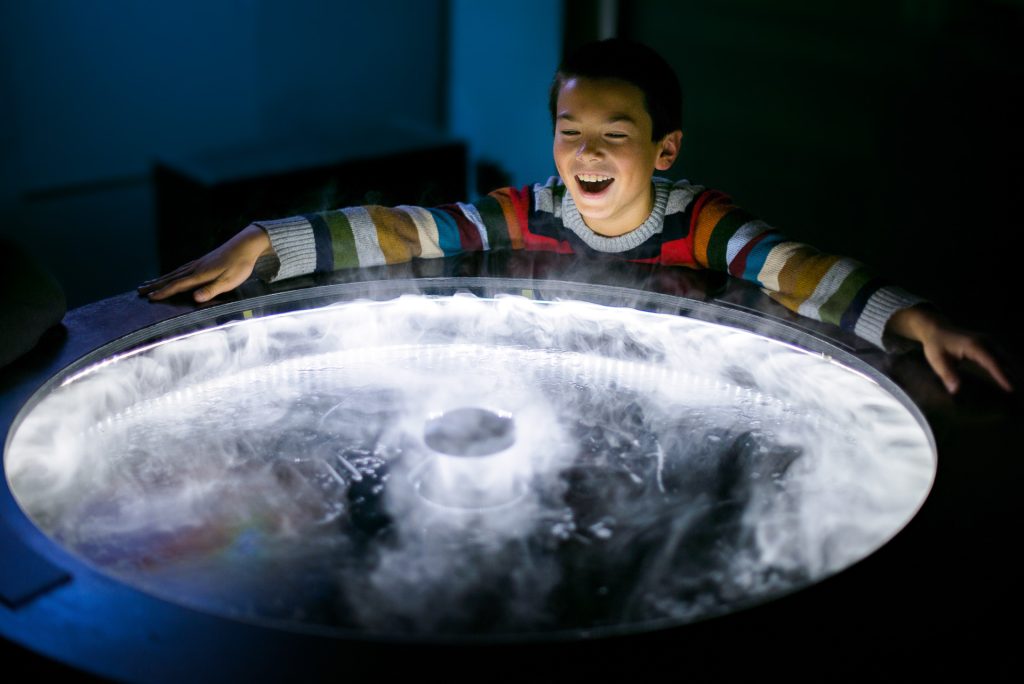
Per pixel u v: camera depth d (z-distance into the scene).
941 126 3.11
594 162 1.50
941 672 0.84
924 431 1.15
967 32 3.00
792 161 3.38
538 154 3.67
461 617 0.89
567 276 1.52
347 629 0.87
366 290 1.48
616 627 0.86
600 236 1.60
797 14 3.29
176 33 3.94
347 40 4.07
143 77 3.94
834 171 3.29
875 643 0.81
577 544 0.99
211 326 1.39
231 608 0.90
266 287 1.47
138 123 3.99
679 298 1.45
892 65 3.15
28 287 1.30
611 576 0.95
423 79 4.07
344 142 3.48
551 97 1.57
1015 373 1.23
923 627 0.83
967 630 0.85
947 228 3.05
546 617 0.89
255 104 4.20
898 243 3.07
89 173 3.94
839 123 3.28
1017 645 0.89
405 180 3.39
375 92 4.14
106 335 1.32
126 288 3.35
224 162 3.24
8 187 3.80
